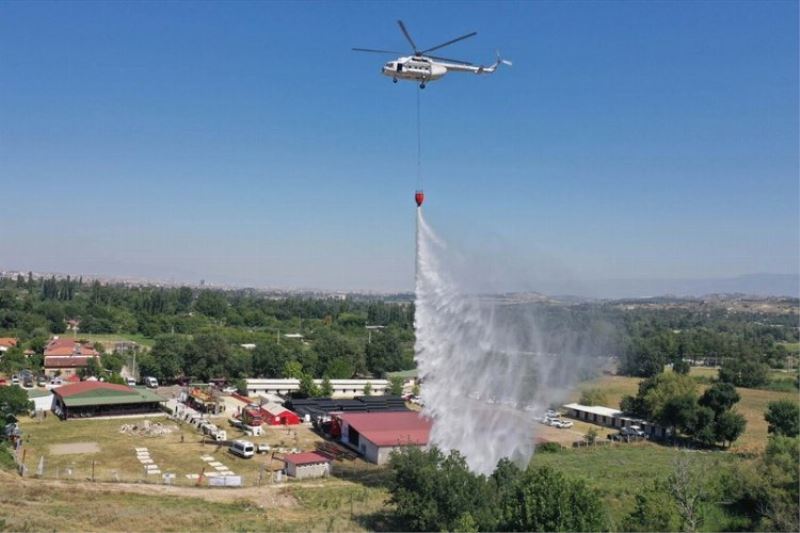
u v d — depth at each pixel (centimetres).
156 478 6581
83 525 4675
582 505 4319
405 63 5391
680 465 5372
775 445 5931
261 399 11712
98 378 13050
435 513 4950
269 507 5694
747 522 5188
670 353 16650
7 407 9269
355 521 5319
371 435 7825
